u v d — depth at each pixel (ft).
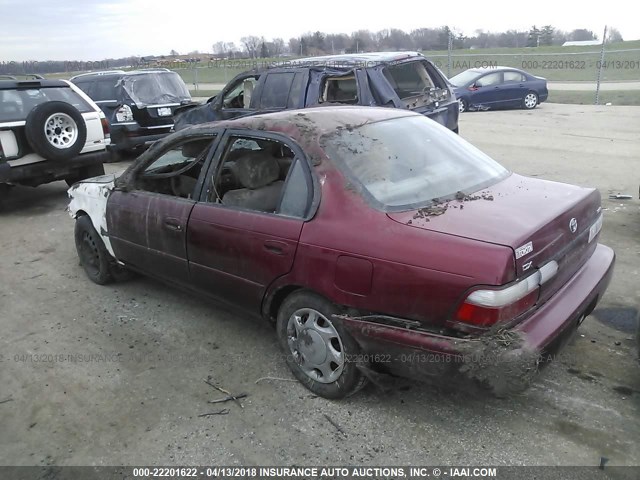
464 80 56.95
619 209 21.75
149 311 15.37
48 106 23.98
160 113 36.14
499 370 8.40
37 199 29.09
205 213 12.39
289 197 10.99
